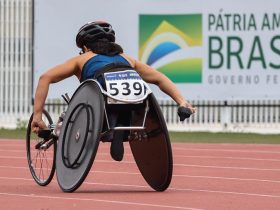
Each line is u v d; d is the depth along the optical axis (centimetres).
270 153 2623
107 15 3819
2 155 2488
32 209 1243
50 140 1600
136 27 3803
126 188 1600
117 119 1486
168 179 1496
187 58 3784
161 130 1473
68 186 1487
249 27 3766
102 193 1488
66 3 3831
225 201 1370
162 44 3797
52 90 3788
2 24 3884
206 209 1259
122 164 2195
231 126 3803
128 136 1500
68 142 1501
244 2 3769
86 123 1455
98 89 1444
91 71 1503
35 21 3819
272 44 3762
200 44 3775
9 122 3912
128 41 3809
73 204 1306
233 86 3775
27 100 3916
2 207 1267
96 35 1542
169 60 3794
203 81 3778
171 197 1419
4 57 3884
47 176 1636
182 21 3784
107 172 1966
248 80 3772
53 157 1597
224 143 3078
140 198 1398
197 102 3794
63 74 1520
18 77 3897
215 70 3772
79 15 3831
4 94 3919
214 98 3781
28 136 1720
